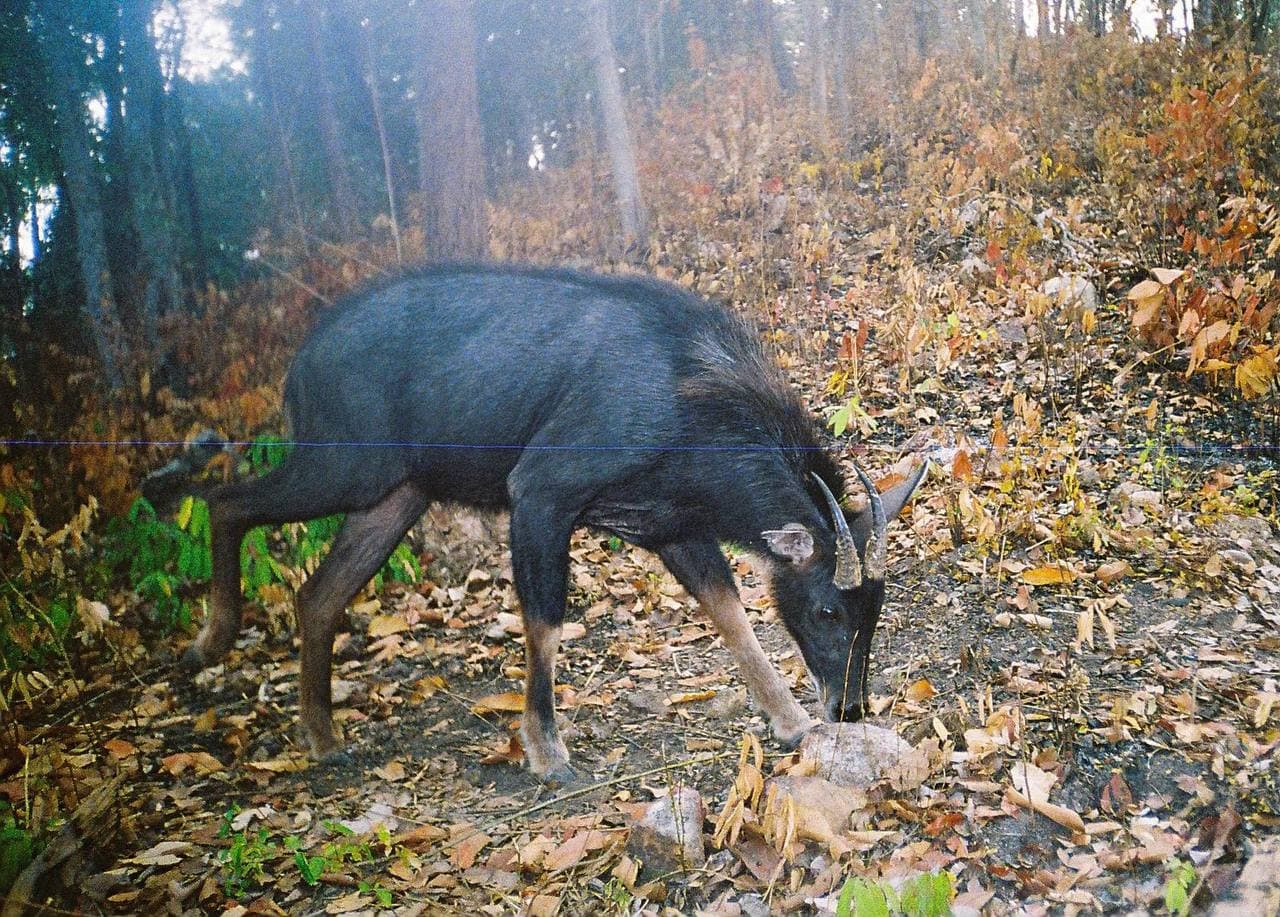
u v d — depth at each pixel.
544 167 13.42
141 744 4.12
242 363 8.19
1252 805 3.05
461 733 4.18
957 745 3.57
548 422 4.00
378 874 3.22
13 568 5.34
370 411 4.18
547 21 14.15
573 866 3.12
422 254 8.80
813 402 6.54
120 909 3.05
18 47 8.92
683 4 14.48
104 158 10.48
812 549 3.73
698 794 3.32
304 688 4.07
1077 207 7.85
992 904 2.74
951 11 12.67
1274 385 5.68
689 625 4.88
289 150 12.67
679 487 3.95
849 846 3.03
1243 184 7.61
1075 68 10.88
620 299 4.07
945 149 10.45
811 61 12.05
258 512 4.28
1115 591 4.49
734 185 10.45
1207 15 11.28
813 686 4.21
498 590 5.44
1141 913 2.66
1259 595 4.31
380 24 13.07
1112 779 3.21
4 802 3.46
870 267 8.33
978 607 4.52
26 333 8.61
